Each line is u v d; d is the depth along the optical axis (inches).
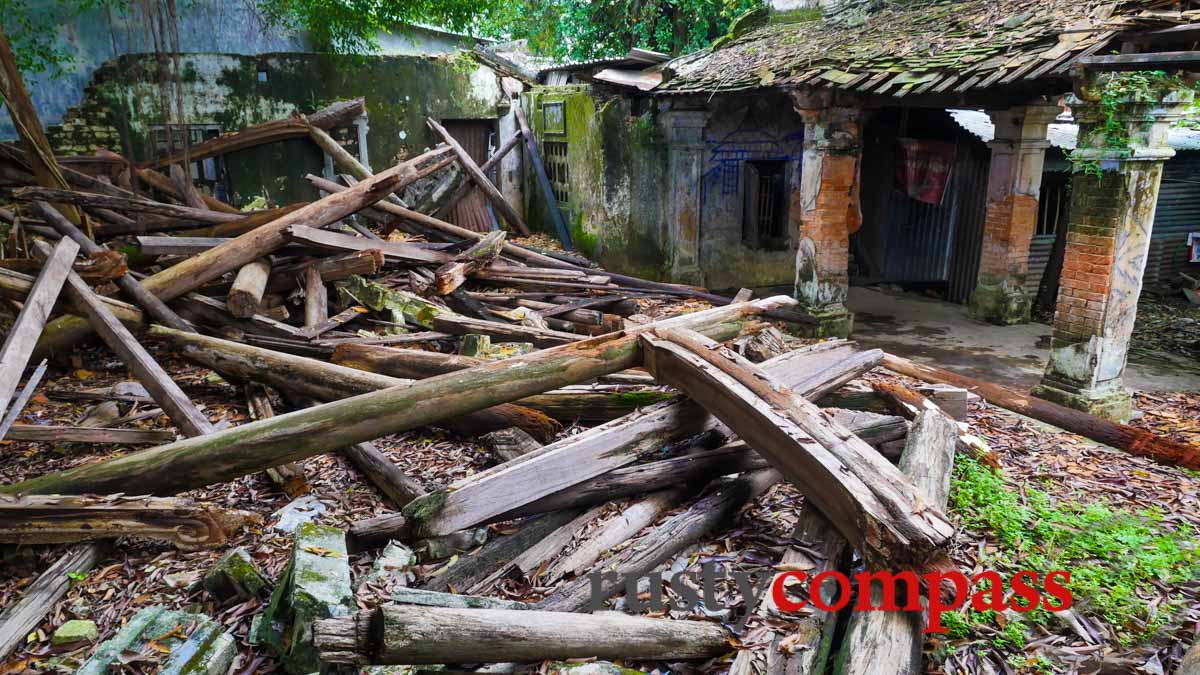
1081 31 254.7
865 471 153.5
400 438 253.1
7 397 219.9
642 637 140.6
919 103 365.1
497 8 678.5
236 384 291.9
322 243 372.2
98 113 520.4
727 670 141.1
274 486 222.2
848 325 394.3
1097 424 247.0
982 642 148.2
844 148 369.4
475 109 667.4
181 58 538.6
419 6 608.4
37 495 182.1
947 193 507.8
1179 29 222.8
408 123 635.5
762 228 532.1
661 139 506.9
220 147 546.3
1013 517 192.4
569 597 154.7
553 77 655.1
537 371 207.0
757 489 196.5
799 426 169.2
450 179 631.2
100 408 271.3
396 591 146.8
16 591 174.9
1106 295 263.1
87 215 403.9
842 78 331.3
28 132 379.2
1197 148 494.9
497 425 242.4
